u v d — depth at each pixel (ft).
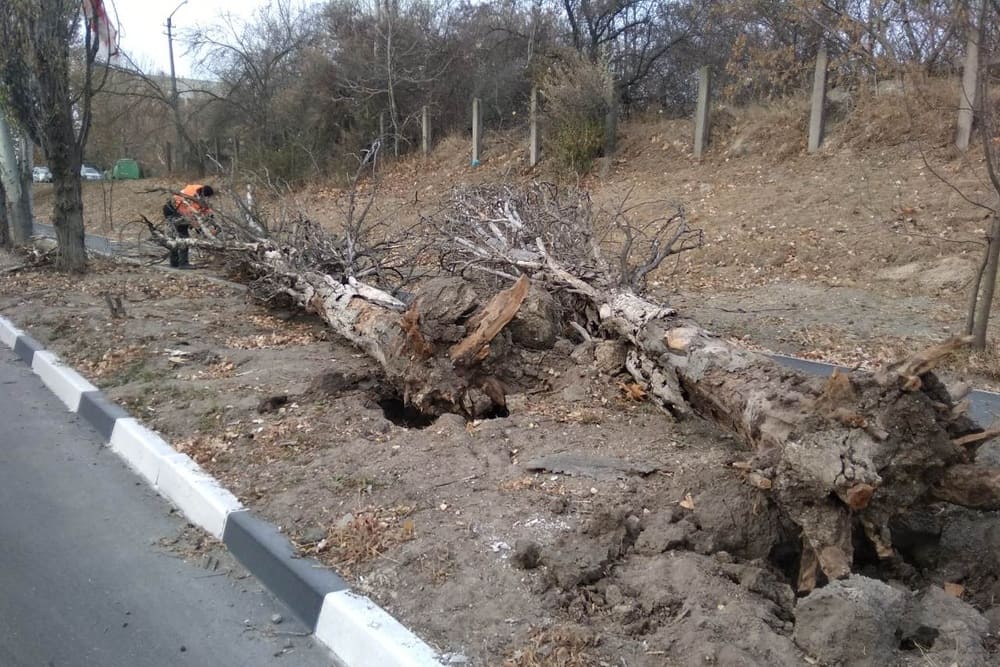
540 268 22.48
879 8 25.63
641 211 47.14
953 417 11.30
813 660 9.12
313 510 13.43
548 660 9.21
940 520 12.97
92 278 38.32
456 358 18.54
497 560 11.45
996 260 23.58
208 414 18.30
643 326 17.56
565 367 19.90
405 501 13.44
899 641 9.49
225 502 13.89
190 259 44.16
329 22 84.94
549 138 60.70
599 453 15.30
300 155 77.25
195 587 12.23
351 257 28.37
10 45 37.11
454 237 25.48
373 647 9.89
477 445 15.80
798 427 11.71
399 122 75.97
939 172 39.55
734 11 45.57
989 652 9.41
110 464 17.19
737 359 14.78
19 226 49.29
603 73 57.62
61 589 12.16
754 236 40.01
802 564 11.67
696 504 12.47
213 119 95.91
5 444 18.24
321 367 21.83
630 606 10.26
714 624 9.67
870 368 23.06
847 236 37.37
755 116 52.19
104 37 39.99
